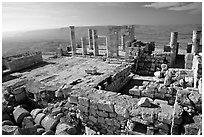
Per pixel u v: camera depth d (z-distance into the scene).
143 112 5.93
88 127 7.47
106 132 7.04
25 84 9.92
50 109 8.41
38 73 16.45
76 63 20.30
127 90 12.59
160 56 17.58
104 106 6.71
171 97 8.84
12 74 16.34
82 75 15.17
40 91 8.98
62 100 8.60
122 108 6.32
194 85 9.63
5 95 9.05
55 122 7.04
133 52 18.36
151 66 17.59
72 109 7.98
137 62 18.08
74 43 24.97
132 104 6.57
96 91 7.98
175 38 17.55
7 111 7.95
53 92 8.87
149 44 19.98
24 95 9.54
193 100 5.65
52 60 22.44
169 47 18.58
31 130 6.22
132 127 6.12
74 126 7.72
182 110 5.47
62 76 15.12
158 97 9.17
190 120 5.35
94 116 7.16
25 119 7.10
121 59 20.50
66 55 25.83
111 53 22.75
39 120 7.23
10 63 16.91
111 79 11.07
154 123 5.78
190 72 11.81
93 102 6.96
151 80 14.39
